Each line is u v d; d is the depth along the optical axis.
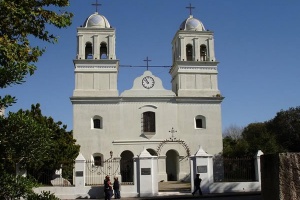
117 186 26.95
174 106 41.94
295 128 55.62
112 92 41.31
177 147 41.16
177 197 26.31
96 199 27.38
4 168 6.86
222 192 28.89
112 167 39.44
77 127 40.19
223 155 41.09
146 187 27.95
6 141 6.63
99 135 40.31
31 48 9.22
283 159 11.05
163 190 30.81
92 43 42.47
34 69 7.87
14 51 8.25
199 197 26.39
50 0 9.80
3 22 8.41
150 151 41.47
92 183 38.56
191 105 42.09
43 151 7.04
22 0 8.66
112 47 42.50
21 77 6.71
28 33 9.23
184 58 43.00
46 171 29.78
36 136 6.82
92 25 42.91
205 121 41.94
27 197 7.10
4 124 6.64
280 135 56.41
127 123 41.00
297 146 54.38
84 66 41.69
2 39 8.09
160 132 41.25
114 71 41.78
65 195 27.83
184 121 41.69
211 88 42.78
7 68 6.57
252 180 30.98
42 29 9.59
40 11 9.40
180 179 40.41
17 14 8.38
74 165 30.44
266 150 38.06
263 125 62.22
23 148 6.79
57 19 9.65
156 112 41.59
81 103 40.75
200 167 28.98
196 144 41.31
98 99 40.91
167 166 43.12
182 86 42.50
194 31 43.62
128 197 27.59
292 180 10.93
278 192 10.98
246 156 38.66
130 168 41.12
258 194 27.05
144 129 41.16
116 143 40.34
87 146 39.94
